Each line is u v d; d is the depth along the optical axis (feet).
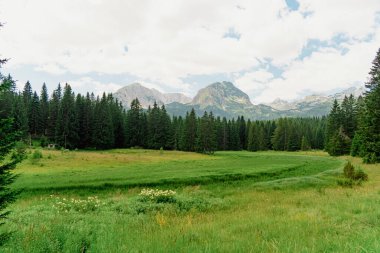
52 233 27.02
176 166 172.14
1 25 20.34
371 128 171.01
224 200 66.13
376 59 174.60
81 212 51.44
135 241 25.39
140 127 375.45
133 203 57.47
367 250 17.79
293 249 20.33
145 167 164.66
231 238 25.96
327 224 29.50
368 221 30.73
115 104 428.97
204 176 121.19
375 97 172.55
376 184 80.43
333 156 285.64
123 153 301.22
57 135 309.01
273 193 78.13
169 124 376.68
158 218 40.88
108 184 100.53
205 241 23.67
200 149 350.84
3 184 21.47
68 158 199.62
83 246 23.88
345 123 304.09
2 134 21.42
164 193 62.95
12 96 282.77
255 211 45.75
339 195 59.67
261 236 26.32
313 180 100.12
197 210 53.57
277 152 409.28
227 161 223.30
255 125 456.04
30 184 97.35
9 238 24.20
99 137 332.60
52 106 337.31
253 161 224.53
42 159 184.03
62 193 89.35
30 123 331.77
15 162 22.03
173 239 25.44
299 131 475.72
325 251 19.51
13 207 56.80
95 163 184.44
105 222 40.98
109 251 21.72
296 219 33.76
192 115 371.56
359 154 227.20
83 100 347.97
